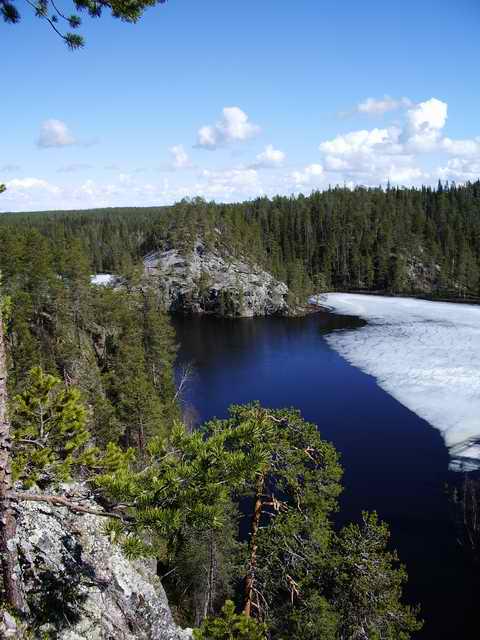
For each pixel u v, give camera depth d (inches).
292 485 645.9
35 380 328.2
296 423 689.0
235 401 2076.8
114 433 1207.6
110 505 271.0
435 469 1363.2
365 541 646.5
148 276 4633.4
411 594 885.2
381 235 5905.5
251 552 636.7
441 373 2251.5
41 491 348.8
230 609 408.5
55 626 326.3
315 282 5565.9
